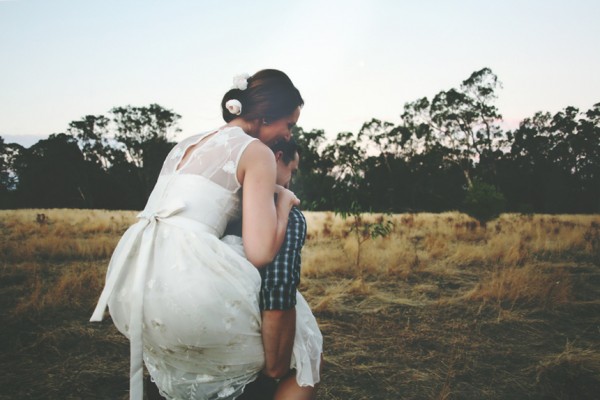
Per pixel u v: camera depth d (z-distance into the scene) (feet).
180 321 3.16
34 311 12.46
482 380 8.71
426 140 159.84
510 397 8.00
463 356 9.89
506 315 12.83
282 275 3.40
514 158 159.74
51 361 9.29
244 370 3.44
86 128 166.81
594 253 23.97
